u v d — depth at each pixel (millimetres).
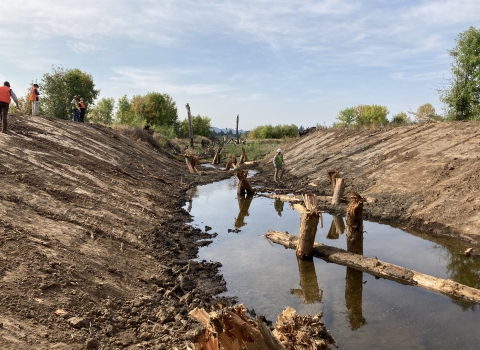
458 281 7574
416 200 12609
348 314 6250
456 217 10812
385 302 6691
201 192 17438
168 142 31172
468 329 5727
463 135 15891
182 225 11156
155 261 7703
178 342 4898
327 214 13406
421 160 15305
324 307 6508
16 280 4973
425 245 9789
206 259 8672
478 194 11297
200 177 21438
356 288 7285
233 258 8820
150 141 26703
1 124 12820
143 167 17797
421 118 22078
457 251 9297
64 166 11094
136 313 5488
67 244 6574
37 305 4695
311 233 8703
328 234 11188
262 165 27156
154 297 6160
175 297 6453
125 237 8148
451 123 18031
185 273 7484
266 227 11594
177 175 20531
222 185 19609
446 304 6594
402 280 7609
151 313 5613
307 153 24625
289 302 6691
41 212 7445
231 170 25297
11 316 4301
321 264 8570
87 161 13055
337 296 6938
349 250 8805
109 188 11305
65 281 5410
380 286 7391
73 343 4297
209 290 6973
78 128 17891
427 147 16234
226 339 3518
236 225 11781
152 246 8406
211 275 7688
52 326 4449
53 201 8258
